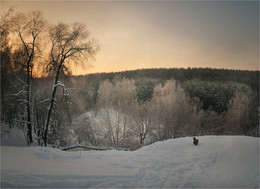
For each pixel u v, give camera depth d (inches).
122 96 1609.3
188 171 375.9
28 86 789.2
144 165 409.7
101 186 298.8
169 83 2053.4
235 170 358.6
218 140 578.6
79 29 803.4
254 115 1721.2
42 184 289.7
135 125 1353.3
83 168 375.2
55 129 959.6
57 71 808.9
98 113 1493.6
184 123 1499.8
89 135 1143.0
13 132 897.5
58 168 367.6
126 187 299.4
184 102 1697.8
